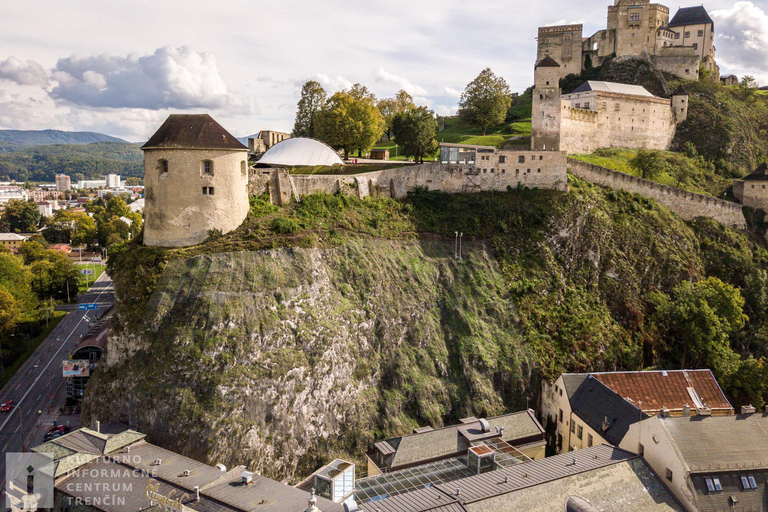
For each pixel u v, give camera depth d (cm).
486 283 9775
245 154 9150
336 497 5691
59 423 9094
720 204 12306
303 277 8312
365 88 16438
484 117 16875
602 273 10544
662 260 10875
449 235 10456
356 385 7950
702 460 5744
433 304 9319
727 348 9469
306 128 17562
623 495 5628
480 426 7156
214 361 7162
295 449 7138
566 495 5472
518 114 19562
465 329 9112
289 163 11112
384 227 10194
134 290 7956
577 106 15475
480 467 6169
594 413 7388
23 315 13288
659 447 6038
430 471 6262
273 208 9656
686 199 12244
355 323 8444
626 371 8831
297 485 6272
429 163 11475
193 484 5662
